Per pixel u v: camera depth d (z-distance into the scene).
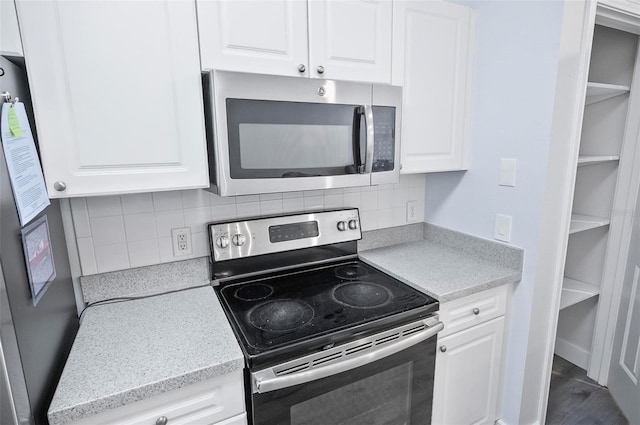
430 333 1.22
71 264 1.24
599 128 2.01
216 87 1.02
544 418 1.71
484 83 1.59
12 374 0.67
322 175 1.24
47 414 0.78
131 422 0.88
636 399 1.74
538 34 1.36
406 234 1.98
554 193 1.44
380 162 1.36
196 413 0.95
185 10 1.00
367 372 1.15
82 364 0.93
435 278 1.46
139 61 0.97
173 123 1.04
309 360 1.04
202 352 0.98
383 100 1.31
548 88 1.35
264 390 0.94
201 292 1.39
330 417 1.11
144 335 1.07
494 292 1.50
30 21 0.84
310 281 1.49
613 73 1.93
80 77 0.92
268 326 1.12
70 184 0.95
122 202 1.30
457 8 1.51
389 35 1.35
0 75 0.78
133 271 1.34
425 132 1.54
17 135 0.78
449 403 1.46
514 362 1.59
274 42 1.14
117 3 0.93
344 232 1.69
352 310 1.22
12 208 0.72
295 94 1.14
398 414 1.27
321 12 1.20
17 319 0.70
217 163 1.07
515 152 1.50
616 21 1.55
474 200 1.71
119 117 0.97
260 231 1.50
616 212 1.94
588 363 2.18
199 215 1.44
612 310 2.00
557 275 1.55
